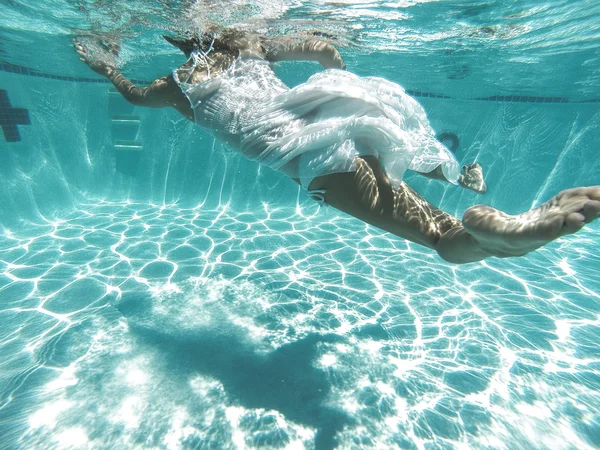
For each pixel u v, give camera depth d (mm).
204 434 1293
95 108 4176
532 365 1674
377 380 1562
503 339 1859
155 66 3760
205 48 917
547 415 1408
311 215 3885
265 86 808
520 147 4262
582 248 3135
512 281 2514
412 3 1713
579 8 1746
